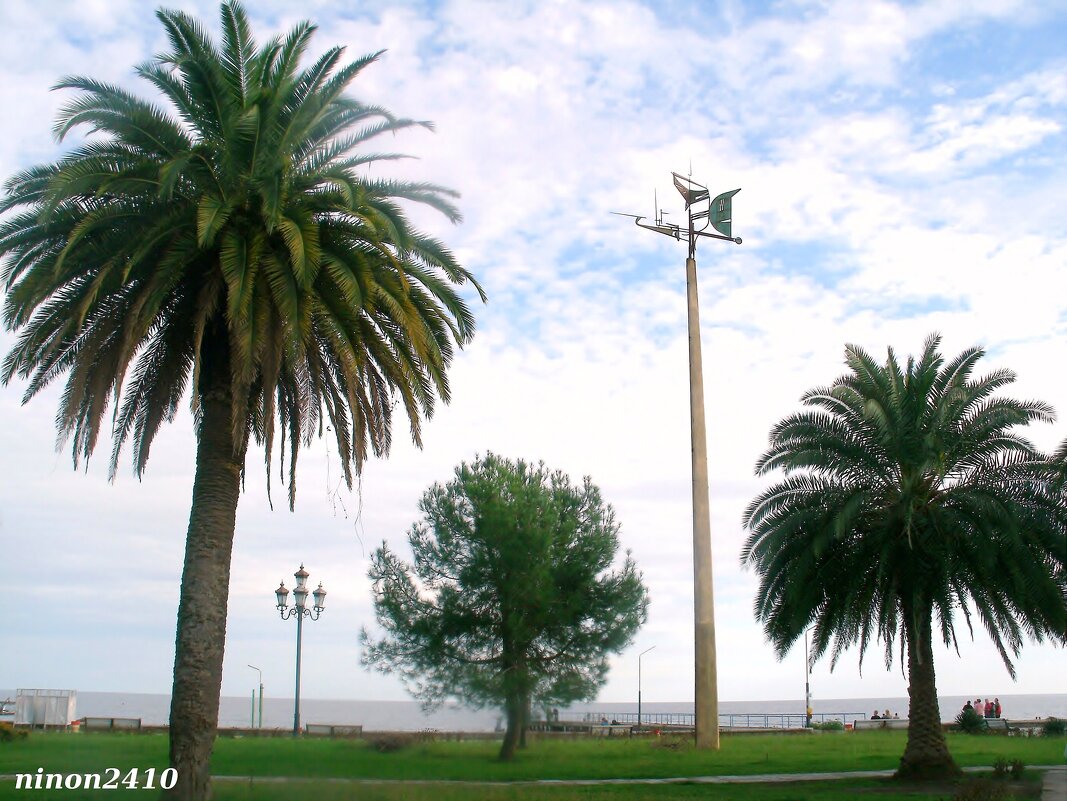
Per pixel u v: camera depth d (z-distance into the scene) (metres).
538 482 31.67
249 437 23.14
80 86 19.20
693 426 32.81
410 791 20.41
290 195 19.91
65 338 19.92
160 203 19.67
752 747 34.47
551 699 29.20
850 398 27.58
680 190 35.25
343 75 20.58
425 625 29.92
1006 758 30.61
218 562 19.67
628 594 30.98
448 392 20.47
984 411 27.14
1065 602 25.62
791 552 28.02
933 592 26.28
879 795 22.27
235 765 23.52
